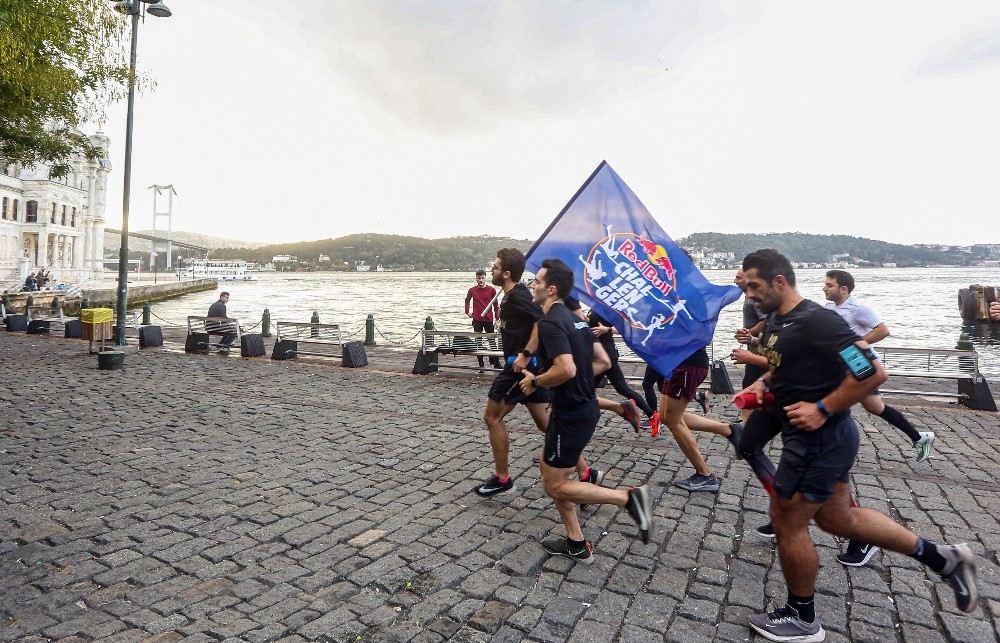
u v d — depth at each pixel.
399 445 6.52
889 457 6.05
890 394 9.02
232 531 4.24
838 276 6.11
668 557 3.86
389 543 4.05
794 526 2.92
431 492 5.05
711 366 9.77
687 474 5.54
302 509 4.66
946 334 30.17
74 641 2.93
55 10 8.37
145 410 8.17
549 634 3.02
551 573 3.65
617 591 3.44
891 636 3.03
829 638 3.01
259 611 3.21
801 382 2.88
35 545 3.98
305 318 40.22
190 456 6.05
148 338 15.73
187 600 3.31
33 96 9.62
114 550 3.92
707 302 4.98
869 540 2.93
